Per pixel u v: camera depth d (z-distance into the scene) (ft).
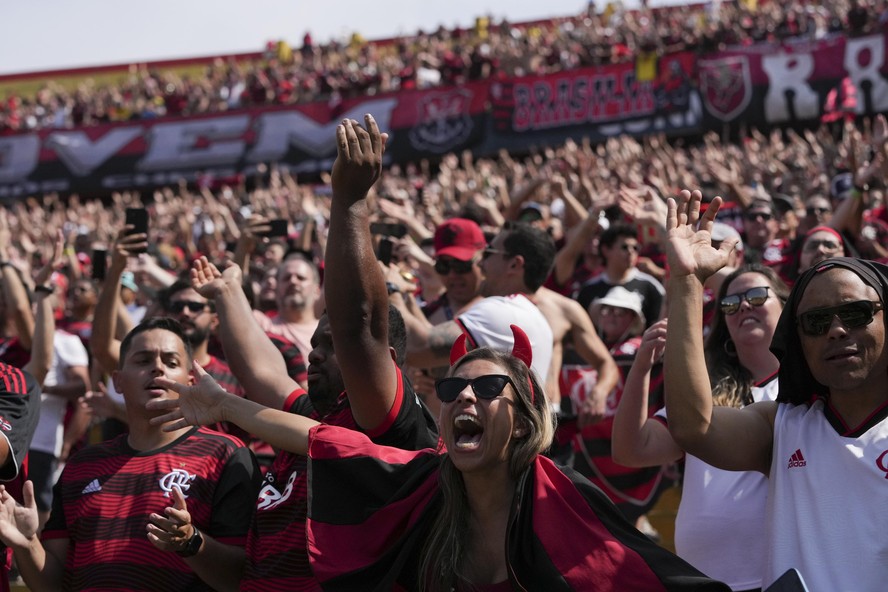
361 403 17.19
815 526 15.43
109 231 87.86
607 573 14.82
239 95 155.33
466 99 124.57
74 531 20.63
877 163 36.32
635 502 35.17
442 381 15.93
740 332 21.13
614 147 93.20
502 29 167.43
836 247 32.65
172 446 20.97
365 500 16.71
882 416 15.60
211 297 22.24
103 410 30.12
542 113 120.98
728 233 33.94
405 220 41.57
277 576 17.67
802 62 109.40
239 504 20.27
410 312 28.94
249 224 36.32
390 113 127.95
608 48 134.72
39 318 30.12
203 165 135.85
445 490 15.93
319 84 143.74
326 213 86.99
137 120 138.51
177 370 21.81
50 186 140.26
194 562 18.85
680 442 16.11
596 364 32.94
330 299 16.58
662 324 19.17
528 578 15.21
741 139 110.11
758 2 146.20
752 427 16.63
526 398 15.98
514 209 48.73
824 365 15.62
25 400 22.31
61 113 164.86
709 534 19.04
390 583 15.67
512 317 26.61
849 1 125.29
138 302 49.34
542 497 15.53
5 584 21.99
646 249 46.34
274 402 20.63
